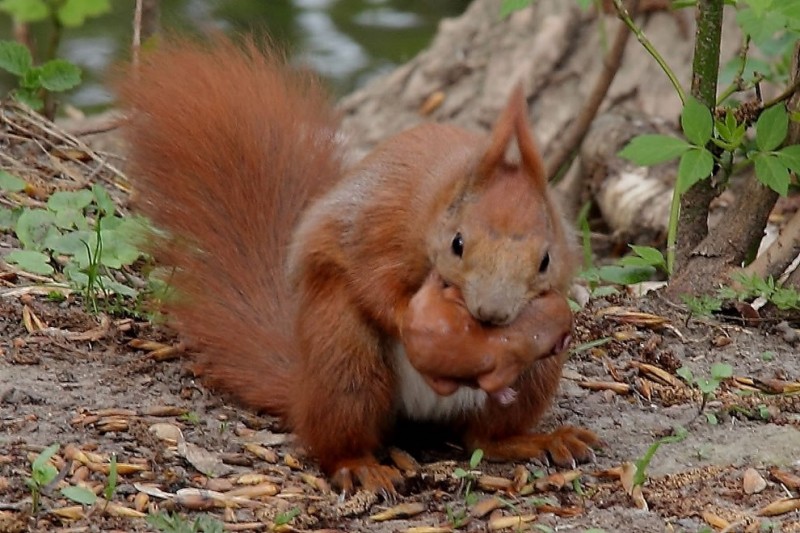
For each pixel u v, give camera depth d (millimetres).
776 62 15516
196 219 10430
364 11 22984
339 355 8656
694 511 8109
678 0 12398
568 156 15781
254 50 11164
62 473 7914
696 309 11164
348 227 8625
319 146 10711
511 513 8195
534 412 9117
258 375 9578
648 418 9609
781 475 8492
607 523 7980
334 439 8773
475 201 7711
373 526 8078
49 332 10062
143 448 8633
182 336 10023
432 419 9320
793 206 15086
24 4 14516
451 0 23516
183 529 7605
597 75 17828
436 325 7758
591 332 10953
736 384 10164
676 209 11859
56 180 12633
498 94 18172
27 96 13406
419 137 8945
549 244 7695
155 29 14617
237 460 8719
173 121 10617
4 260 11055
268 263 10258
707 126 10500
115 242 10914
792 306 11039
